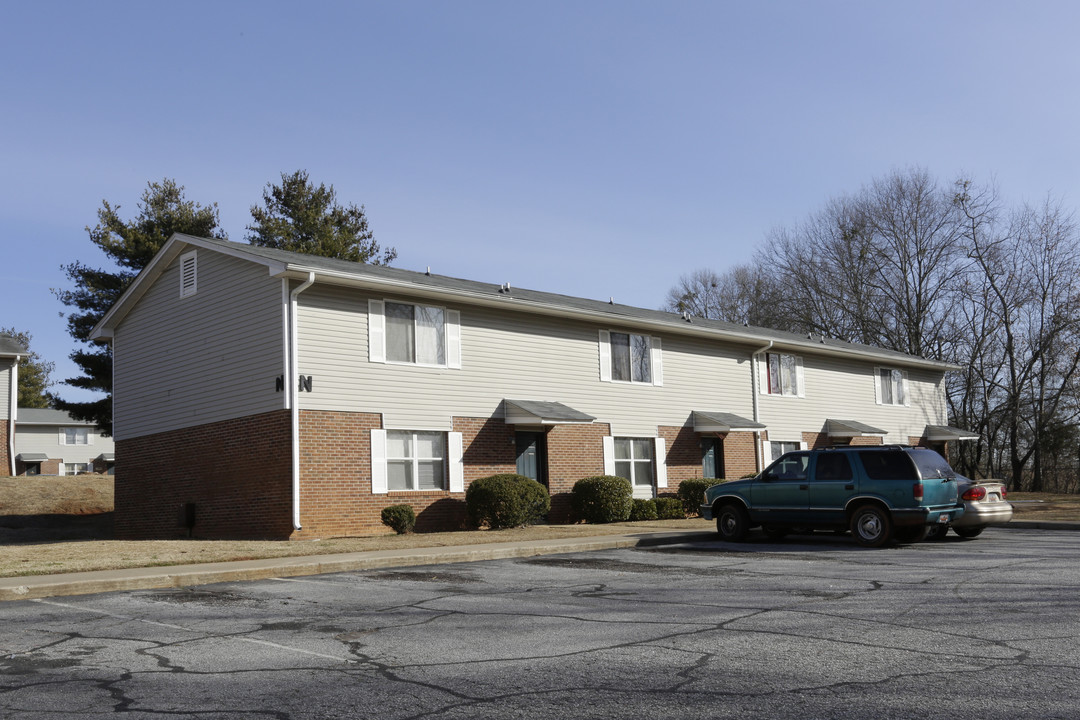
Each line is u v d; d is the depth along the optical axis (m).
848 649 7.37
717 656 7.17
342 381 19.58
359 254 44.25
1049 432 43.84
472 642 7.83
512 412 22.27
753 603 9.73
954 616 8.77
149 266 22.69
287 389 18.73
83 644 7.90
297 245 41.88
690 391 27.70
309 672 6.79
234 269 20.66
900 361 35.97
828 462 16.75
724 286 63.22
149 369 23.33
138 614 9.50
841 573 12.18
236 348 20.39
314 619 9.09
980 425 46.34
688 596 10.32
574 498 23.50
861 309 49.44
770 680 6.38
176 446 22.08
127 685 6.45
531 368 23.38
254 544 16.80
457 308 21.92
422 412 20.88
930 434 37.50
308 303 19.30
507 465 22.48
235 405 20.27
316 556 14.40
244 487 19.81
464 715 5.62
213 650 7.60
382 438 20.06
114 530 24.09
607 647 7.55
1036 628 8.13
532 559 14.85
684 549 16.28
